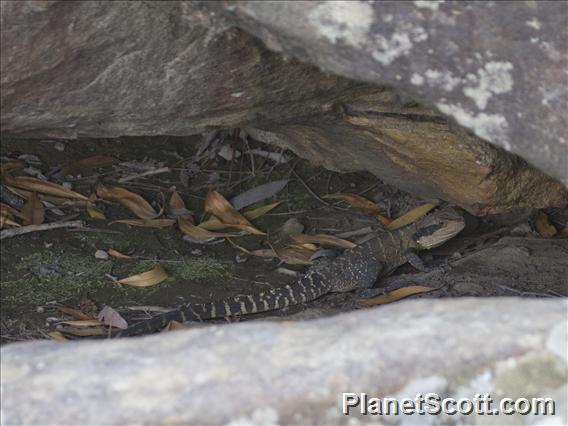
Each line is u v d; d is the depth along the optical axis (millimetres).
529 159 3787
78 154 8094
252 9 3850
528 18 3678
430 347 3232
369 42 3797
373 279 7223
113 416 3086
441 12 3729
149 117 4832
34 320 5961
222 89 4727
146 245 7148
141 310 6281
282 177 8156
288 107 5199
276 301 6668
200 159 8289
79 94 4551
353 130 5914
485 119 3799
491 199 6141
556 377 3195
